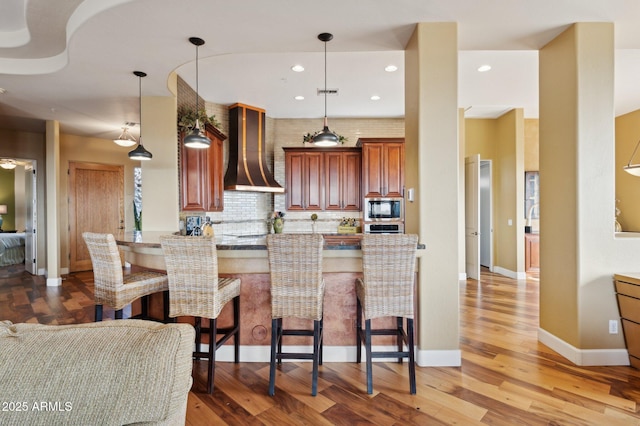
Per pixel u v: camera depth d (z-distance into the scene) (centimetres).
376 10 236
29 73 332
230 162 542
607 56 256
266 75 423
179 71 404
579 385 227
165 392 77
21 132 584
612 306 257
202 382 235
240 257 263
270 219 599
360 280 257
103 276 236
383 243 217
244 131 541
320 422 189
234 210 557
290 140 628
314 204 604
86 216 653
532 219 608
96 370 76
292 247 217
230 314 272
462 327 335
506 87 466
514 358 268
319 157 604
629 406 202
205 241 218
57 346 79
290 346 271
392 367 256
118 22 242
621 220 554
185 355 82
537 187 607
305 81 445
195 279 223
